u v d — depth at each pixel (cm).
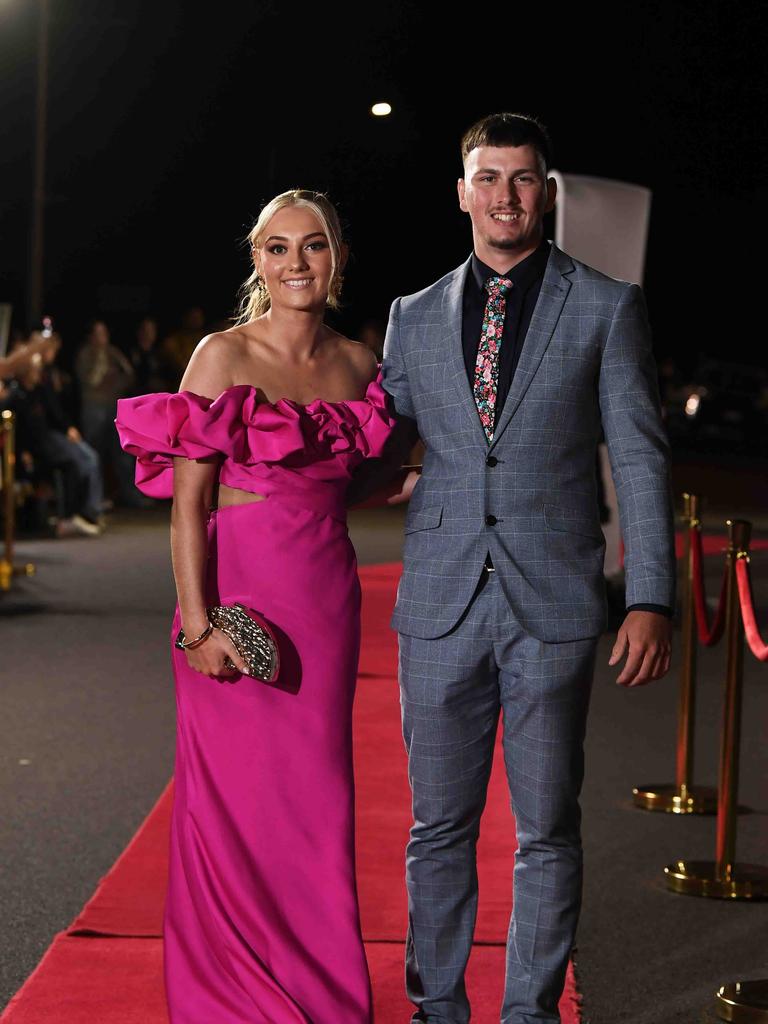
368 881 493
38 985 405
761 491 2506
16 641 975
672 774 668
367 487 377
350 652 362
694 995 418
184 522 350
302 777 354
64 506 1622
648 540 347
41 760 666
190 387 360
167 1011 388
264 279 367
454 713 356
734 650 507
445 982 361
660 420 354
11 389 1595
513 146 351
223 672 346
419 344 363
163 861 516
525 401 350
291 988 345
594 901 498
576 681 351
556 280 355
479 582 351
